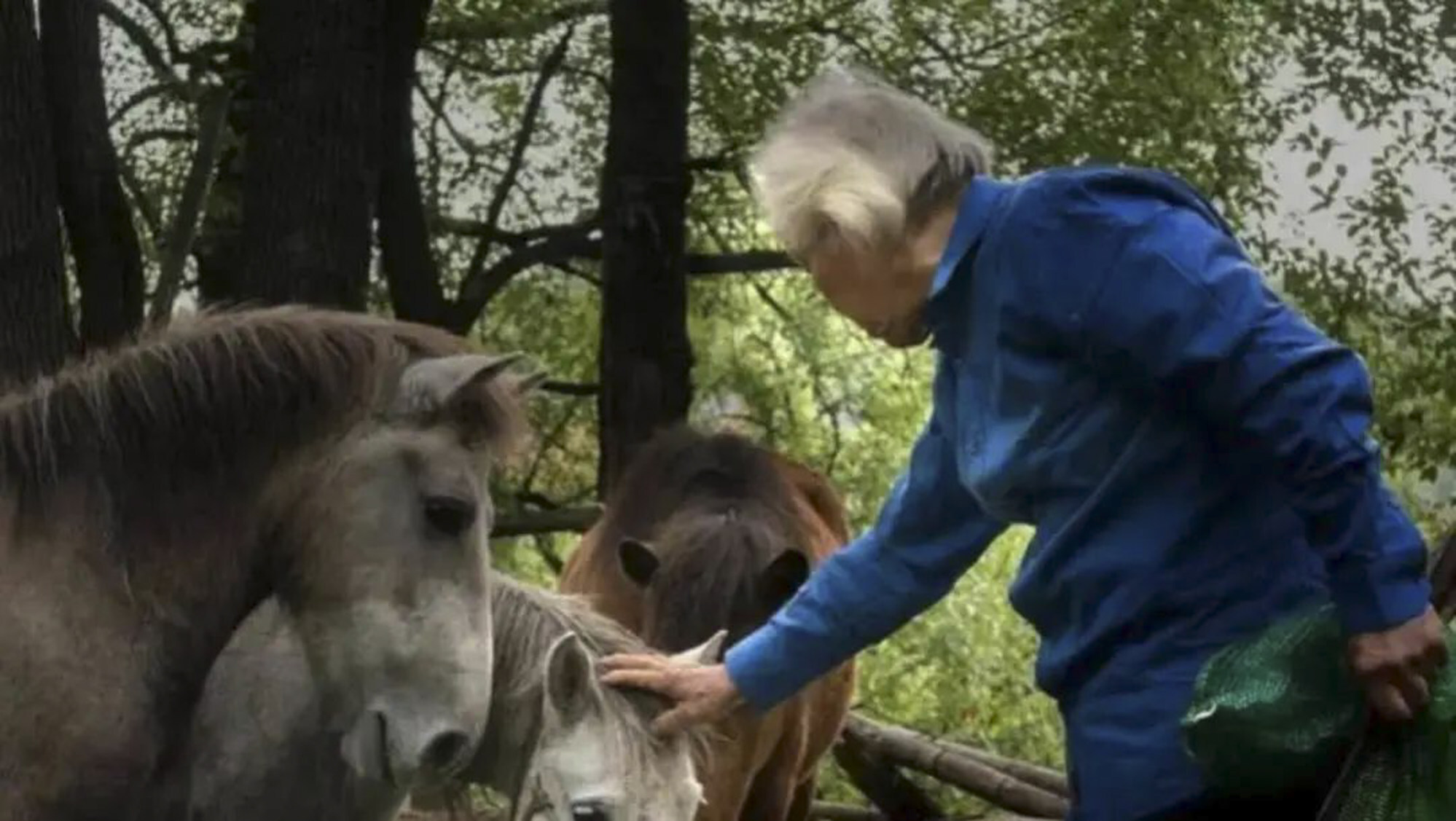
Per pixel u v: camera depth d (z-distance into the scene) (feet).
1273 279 41.83
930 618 44.34
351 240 29.86
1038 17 41.73
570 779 12.22
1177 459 8.35
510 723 12.75
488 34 42.47
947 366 9.07
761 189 8.97
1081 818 8.63
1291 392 7.82
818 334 47.11
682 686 11.63
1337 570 7.86
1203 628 8.39
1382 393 41.65
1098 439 8.39
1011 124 40.40
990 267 8.41
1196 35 40.68
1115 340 8.12
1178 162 40.91
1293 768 8.27
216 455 10.92
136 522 10.84
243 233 29.89
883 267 8.77
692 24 41.73
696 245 45.98
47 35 30.68
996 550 45.70
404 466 10.86
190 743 11.21
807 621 10.32
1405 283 41.70
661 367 35.35
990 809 31.53
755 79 41.73
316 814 11.55
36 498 10.77
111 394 10.93
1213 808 8.42
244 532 10.94
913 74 41.91
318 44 29.53
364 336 11.14
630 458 20.94
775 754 18.60
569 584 20.02
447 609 10.83
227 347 10.99
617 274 35.47
